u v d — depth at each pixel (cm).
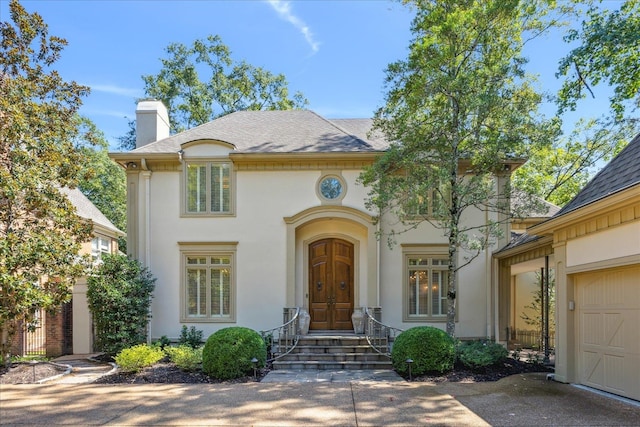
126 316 1121
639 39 1017
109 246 2003
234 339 913
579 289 822
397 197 1028
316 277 1295
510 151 1009
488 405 671
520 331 1488
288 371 981
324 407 670
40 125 1009
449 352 914
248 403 695
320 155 1234
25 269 951
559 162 2112
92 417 623
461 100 981
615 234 690
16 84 958
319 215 1247
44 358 1230
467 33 966
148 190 1263
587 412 622
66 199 1030
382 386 812
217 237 1261
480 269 1265
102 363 1135
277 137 1349
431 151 1050
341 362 1020
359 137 1431
